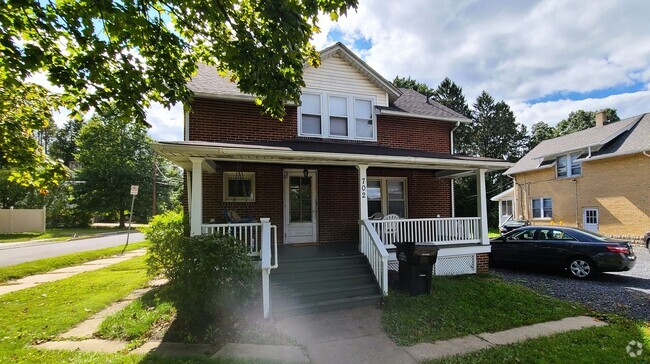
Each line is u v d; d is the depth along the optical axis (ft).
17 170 19.22
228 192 31.65
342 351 15.47
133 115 14.39
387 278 24.68
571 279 30.63
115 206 116.06
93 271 34.27
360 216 27.53
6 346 15.06
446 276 30.30
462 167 30.96
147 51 14.83
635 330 17.63
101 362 13.38
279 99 15.97
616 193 59.82
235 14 15.33
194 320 17.39
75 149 170.30
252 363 13.67
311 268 24.44
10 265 37.60
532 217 78.59
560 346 15.58
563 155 71.20
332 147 29.53
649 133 57.36
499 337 17.10
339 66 35.60
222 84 32.42
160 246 20.07
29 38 13.08
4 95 17.58
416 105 41.57
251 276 18.74
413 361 14.44
